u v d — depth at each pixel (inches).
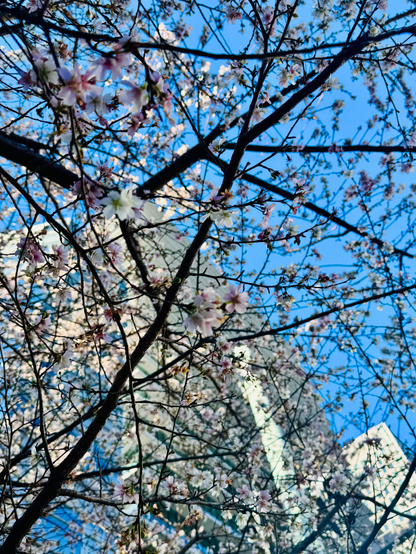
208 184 265.4
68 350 130.5
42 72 91.0
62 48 123.9
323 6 220.1
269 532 263.6
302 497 303.3
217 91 243.9
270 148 225.8
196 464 365.1
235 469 288.0
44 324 132.5
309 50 75.9
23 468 291.6
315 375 373.7
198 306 97.1
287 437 382.0
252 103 149.9
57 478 152.3
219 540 463.2
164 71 196.1
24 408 339.0
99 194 106.0
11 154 152.0
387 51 218.5
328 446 423.5
